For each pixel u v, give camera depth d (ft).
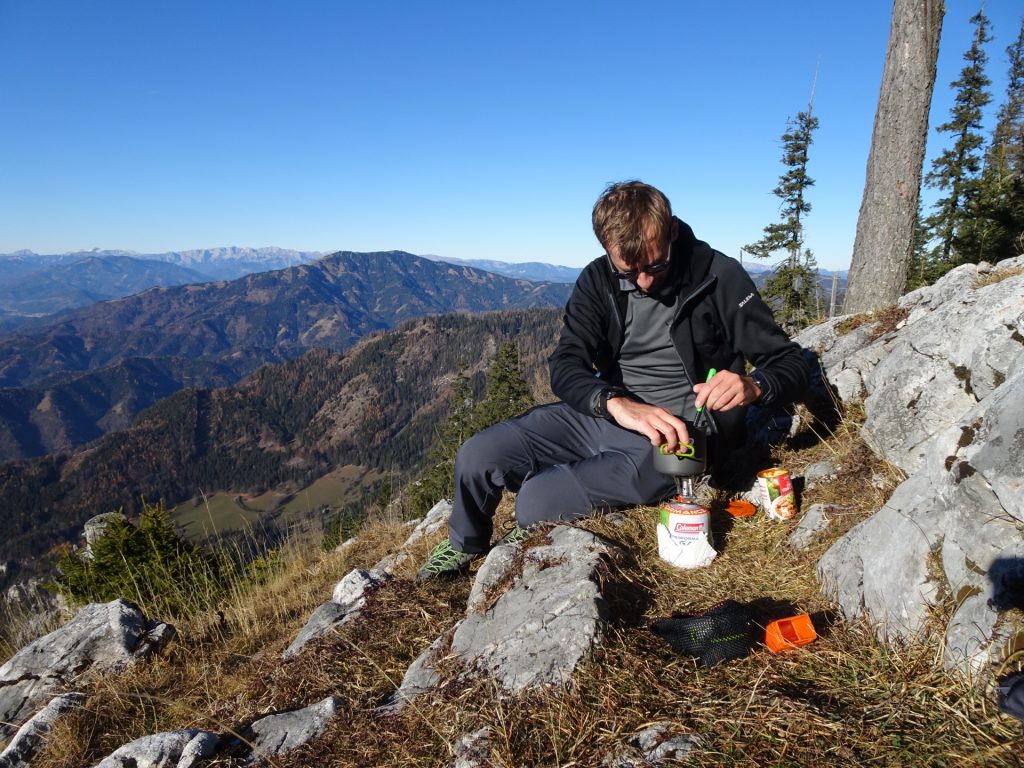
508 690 6.09
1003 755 4.26
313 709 7.30
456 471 9.75
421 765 5.61
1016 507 5.22
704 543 8.19
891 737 4.69
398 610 9.62
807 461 10.39
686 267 8.73
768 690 5.51
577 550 7.98
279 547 20.12
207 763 6.86
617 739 5.17
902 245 19.81
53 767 8.87
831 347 12.61
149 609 16.15
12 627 18.43
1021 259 10.80
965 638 5.14
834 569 7.13
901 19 18.60
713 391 7.82
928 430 8.18
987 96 61.00
